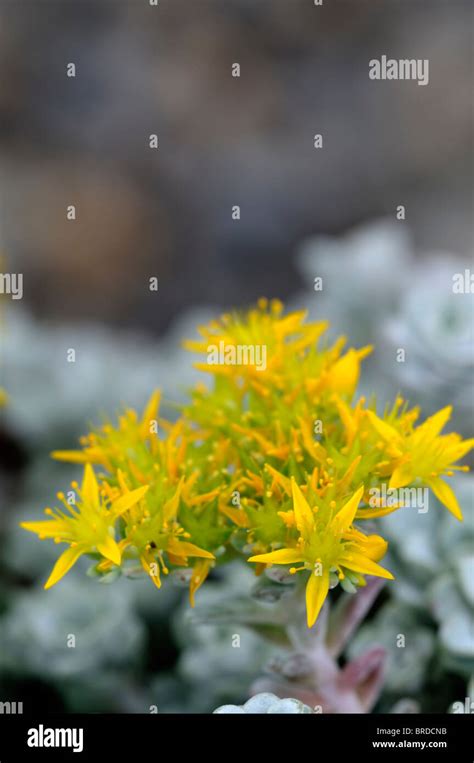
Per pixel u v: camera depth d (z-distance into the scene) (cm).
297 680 29
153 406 28
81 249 71
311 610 26
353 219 71
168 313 69
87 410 41
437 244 67
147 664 35
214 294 69
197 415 29
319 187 73
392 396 37
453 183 72
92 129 79
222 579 36
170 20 86
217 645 33
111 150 77
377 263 42
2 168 75
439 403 35
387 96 78
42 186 74
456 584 31
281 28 84
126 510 27
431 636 31
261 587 28
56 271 70
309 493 27
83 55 83
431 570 31
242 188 73
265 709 27
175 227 73
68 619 34
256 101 80
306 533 27
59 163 76
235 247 71
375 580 29
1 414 41
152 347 64
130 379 42
